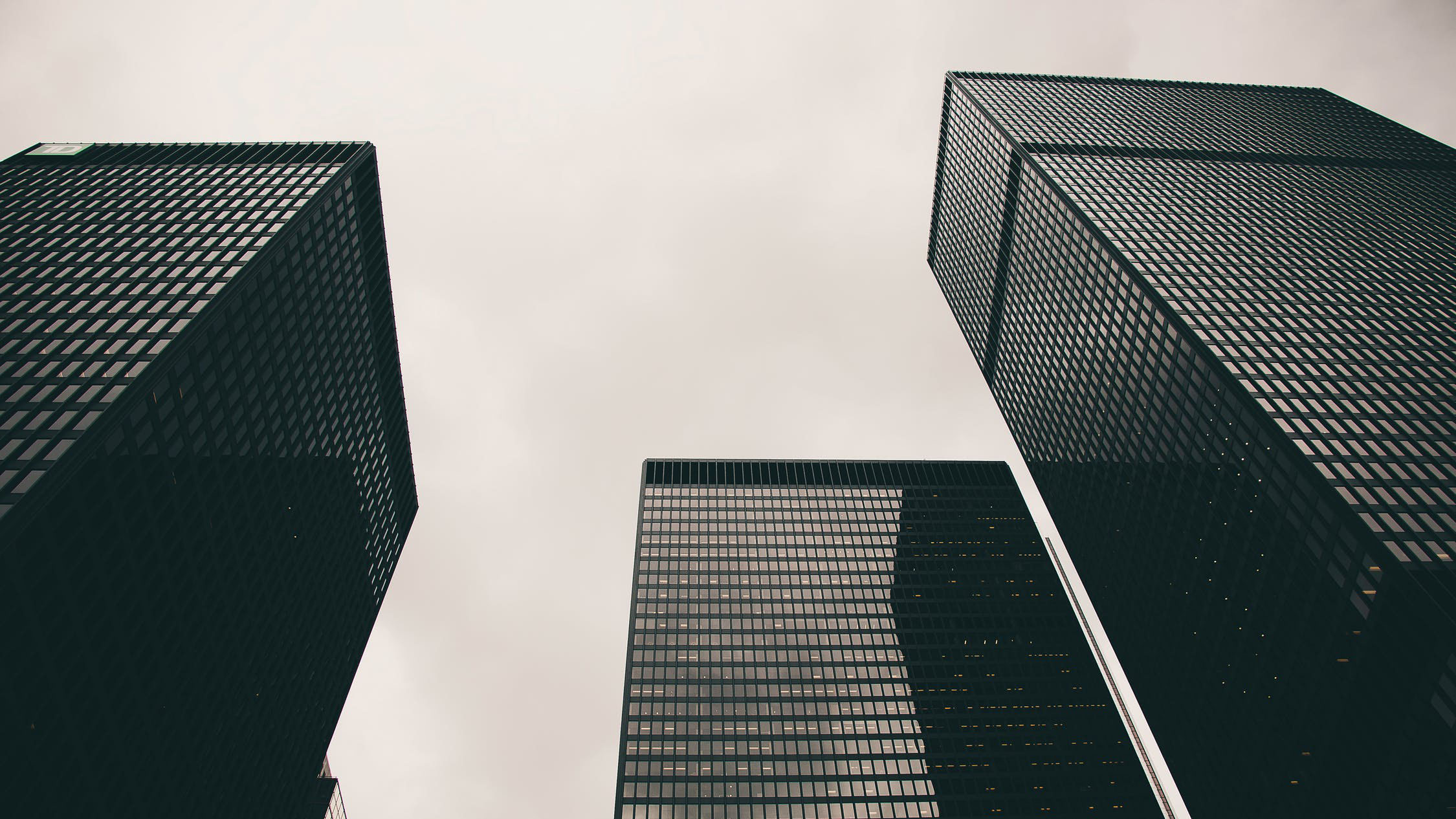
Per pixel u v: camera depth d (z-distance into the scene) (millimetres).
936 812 103562
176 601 74062
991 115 160500
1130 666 110125
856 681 120875
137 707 69375
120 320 75875
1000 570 144125
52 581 60312
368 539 118000
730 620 130500
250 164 112812
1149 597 105125
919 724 114750
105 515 65188
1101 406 117125
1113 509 113750
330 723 104875
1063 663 126250
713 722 113375
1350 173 139000
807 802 103875
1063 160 142000
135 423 68062
